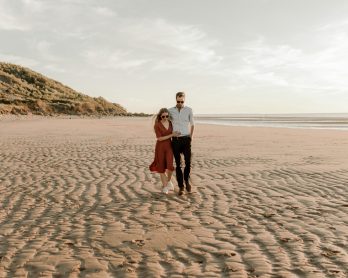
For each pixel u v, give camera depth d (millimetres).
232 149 17859
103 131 32562
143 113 190875
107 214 6977
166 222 6453
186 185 8625
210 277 4336
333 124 59406
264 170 11602
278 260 4805
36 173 11234
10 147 18188
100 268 4602
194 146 19359
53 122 58375
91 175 10938
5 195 8477
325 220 6453
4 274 4457
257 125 54156
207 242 5473
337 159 14062
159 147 8609
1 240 5613
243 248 5230
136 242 5480
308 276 4332
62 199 8117
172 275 4402
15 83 180625
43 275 4422
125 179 10336
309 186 9195
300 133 30750
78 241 5547
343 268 4539
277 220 6492
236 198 8109
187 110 8609
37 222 6508
